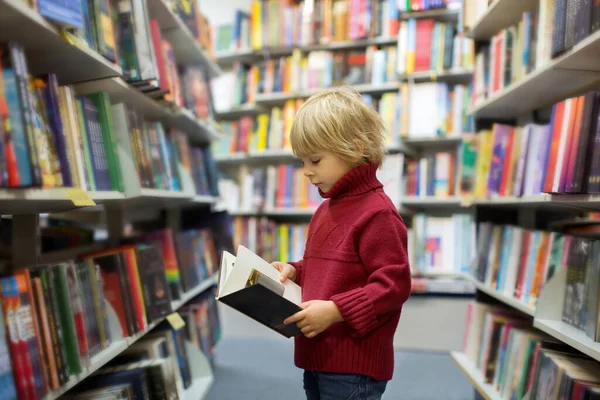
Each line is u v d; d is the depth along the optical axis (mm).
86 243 1712
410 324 2471
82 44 953
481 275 1764
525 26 1382
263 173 2904
